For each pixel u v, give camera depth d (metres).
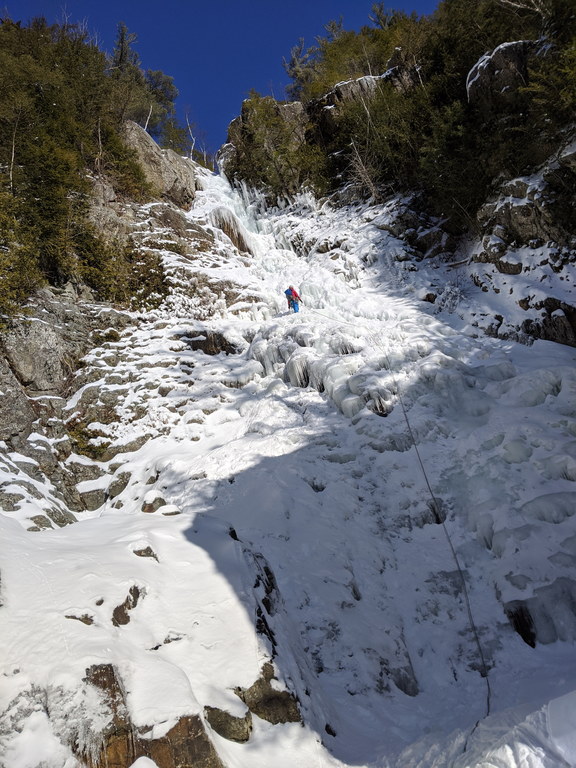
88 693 3.54
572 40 13.66
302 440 10.27
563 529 7.55
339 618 6.69
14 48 21.08
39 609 4.03
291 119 27.44
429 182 17.22
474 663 6.54
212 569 5.13
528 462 8.74
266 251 21.44
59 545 5.06
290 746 4.12
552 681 5.83
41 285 13.71
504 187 14.55
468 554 7.95
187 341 14.52
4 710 3.38
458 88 19.27
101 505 10.69
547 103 13.78
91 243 15.84
